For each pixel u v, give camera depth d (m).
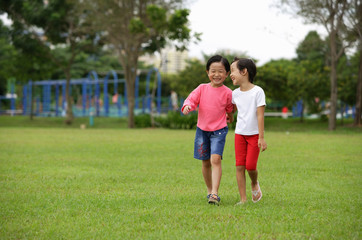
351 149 14.31
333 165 10.30
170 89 71.12
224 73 6.04
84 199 6.11
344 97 30.22
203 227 4.53
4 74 38.88
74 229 4.51
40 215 5.15
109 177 8.30
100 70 64.50
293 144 16.20
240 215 5.12
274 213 5.20
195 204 5.80
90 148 14.51
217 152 6.00
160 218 4.93
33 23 32.38
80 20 33.91
